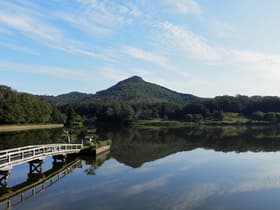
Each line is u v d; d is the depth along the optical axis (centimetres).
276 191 2469
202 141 6531
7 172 2608
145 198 2231
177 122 16500
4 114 10788
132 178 2888
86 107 19138
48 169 3316
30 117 12325
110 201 2153
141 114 18250
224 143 6081
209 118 17512
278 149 5072
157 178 2895
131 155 4384
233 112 19062
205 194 2356
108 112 16425
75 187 2538
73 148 4312
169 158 4109
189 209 2003
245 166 3538
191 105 18662
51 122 14888
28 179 2816
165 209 1994
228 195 2341
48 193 2347
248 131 10106
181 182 2738
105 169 3322
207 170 3297
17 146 5022
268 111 18125
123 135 8356
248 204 2128
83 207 2022
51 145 3588
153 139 7050
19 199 2189
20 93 12812
